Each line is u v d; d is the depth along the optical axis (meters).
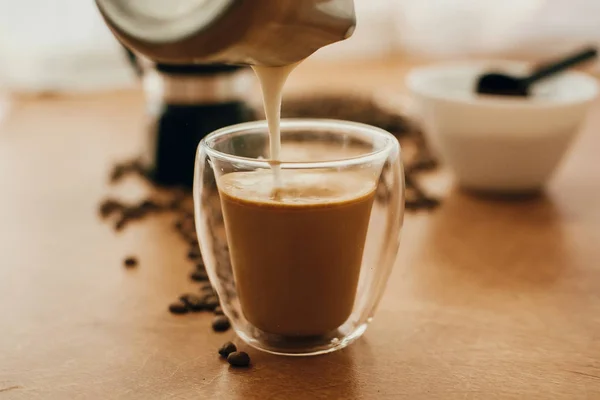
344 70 0.99
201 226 0.38
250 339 0.37
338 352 0.37
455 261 0.45
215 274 0.38
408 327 0.39
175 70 0.53
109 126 0.73
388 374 0.35
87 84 0.88
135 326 0.39
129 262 0.45
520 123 0.50
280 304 0.36
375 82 0.90
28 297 0.41
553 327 0.39
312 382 0.35
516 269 0.44
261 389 0.34
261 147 0.39
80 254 0.46
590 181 0.57
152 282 0.43
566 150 0.53
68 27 0.85
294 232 0.35
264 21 0.30
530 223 0.50
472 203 0.54
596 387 0.34
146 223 0.51
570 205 0.53
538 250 0.46
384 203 0.38
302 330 0.37
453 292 0.42
